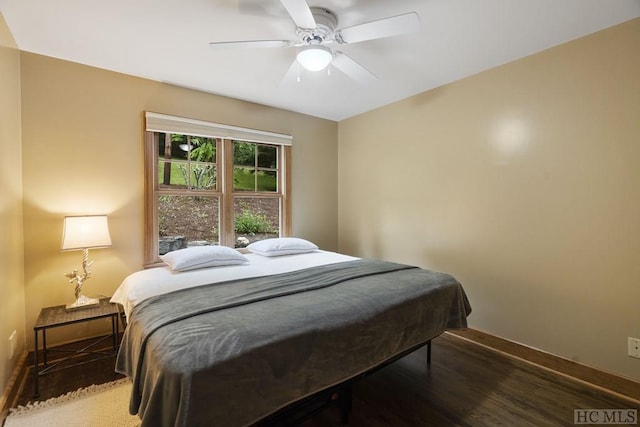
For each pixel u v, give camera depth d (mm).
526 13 1807
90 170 2455
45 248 2285
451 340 2740
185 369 1063
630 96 1894
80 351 2197
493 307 2578
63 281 2352
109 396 1879
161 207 2857
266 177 3529
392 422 1679
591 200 2053
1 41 1795
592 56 2029
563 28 1969
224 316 1418
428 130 3039
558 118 2188
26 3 1679
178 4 1694
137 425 1635
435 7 1746
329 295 1735
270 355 1230
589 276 2074
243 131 3238
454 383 2061
